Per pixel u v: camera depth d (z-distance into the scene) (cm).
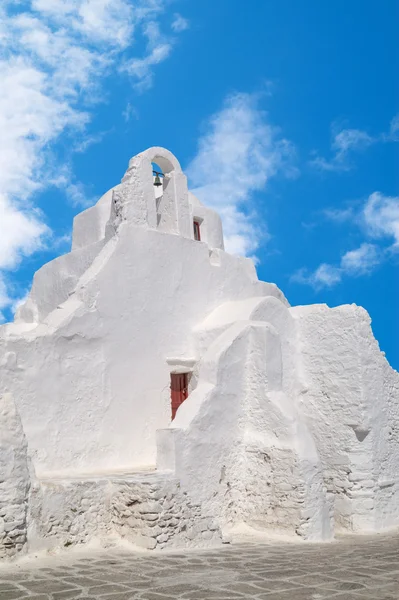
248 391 1223
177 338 1338
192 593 662
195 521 1037
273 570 789
